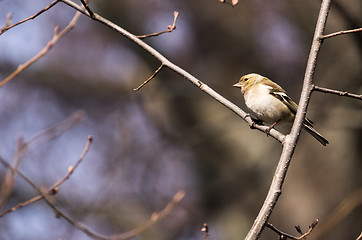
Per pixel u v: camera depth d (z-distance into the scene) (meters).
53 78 19.22
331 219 9.90
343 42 14.60
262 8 16.33
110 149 18.39
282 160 5.11
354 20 11.48
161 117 17.55
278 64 16.34
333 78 14.36
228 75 16.44
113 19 17.31
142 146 18.28
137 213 17.38
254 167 16.39
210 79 16.41
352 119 13.35
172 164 17.83
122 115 18.81
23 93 19.28
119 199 17.38
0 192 6.31
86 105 19.55
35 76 19.11
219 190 16.94
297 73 16.23
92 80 19.39
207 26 16.69
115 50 19.58
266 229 14.66
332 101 14.07
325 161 14.23
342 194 13.81
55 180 16.61
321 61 15.05
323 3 5.45
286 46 16.39
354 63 13.99
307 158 14.56
